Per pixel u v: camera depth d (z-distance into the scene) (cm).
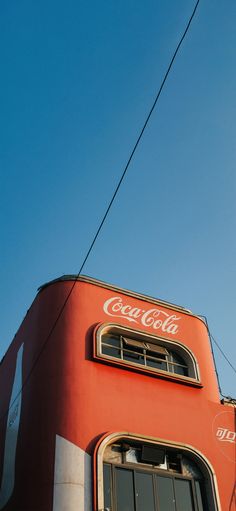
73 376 1662
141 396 1741
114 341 1881
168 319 2039
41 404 1633
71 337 1759
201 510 1625
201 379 1928
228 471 1734
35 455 1534
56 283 1931
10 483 1664
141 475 1594
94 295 1916
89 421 1581
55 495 1419
